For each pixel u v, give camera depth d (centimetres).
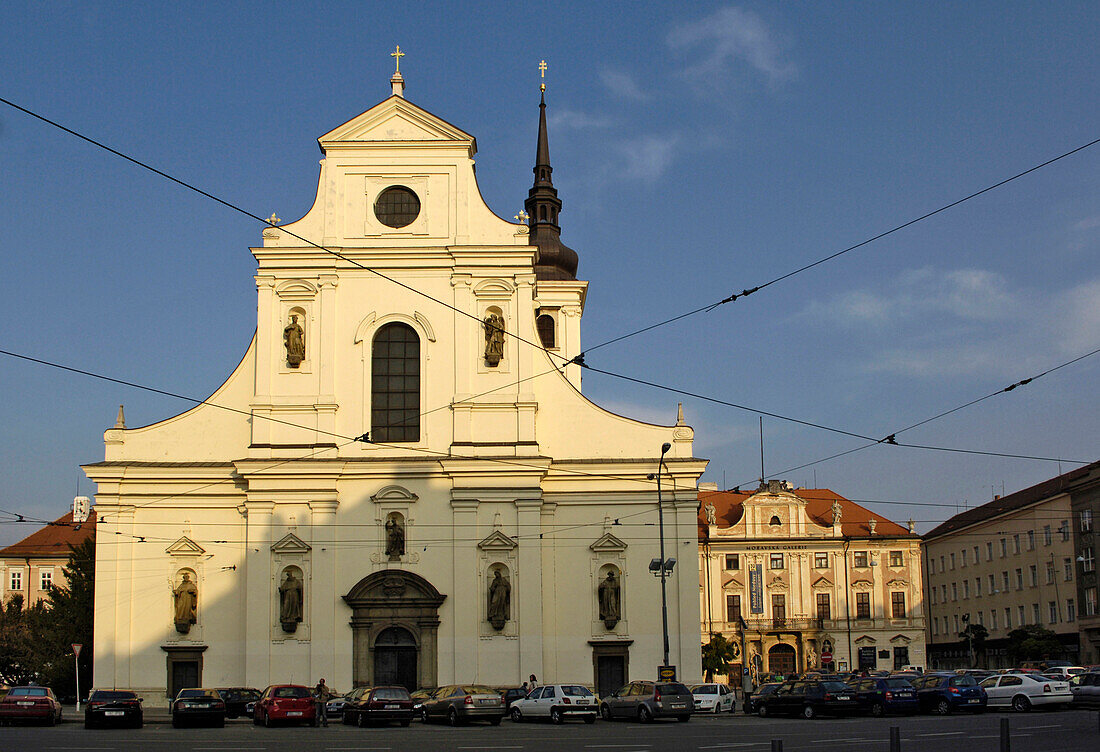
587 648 5734
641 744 3272
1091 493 8488
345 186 6034
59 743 3369
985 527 10494
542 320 7600
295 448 5753
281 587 5622
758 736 3544
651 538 5847
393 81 6225
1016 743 3053
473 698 4566
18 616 9400
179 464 5800
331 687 5544
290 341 5844
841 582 10825
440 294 5956
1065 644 8850
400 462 5734
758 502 10988
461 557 5672
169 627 5691
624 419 5997
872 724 4116
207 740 3553
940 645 11512
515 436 5812
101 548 5738
